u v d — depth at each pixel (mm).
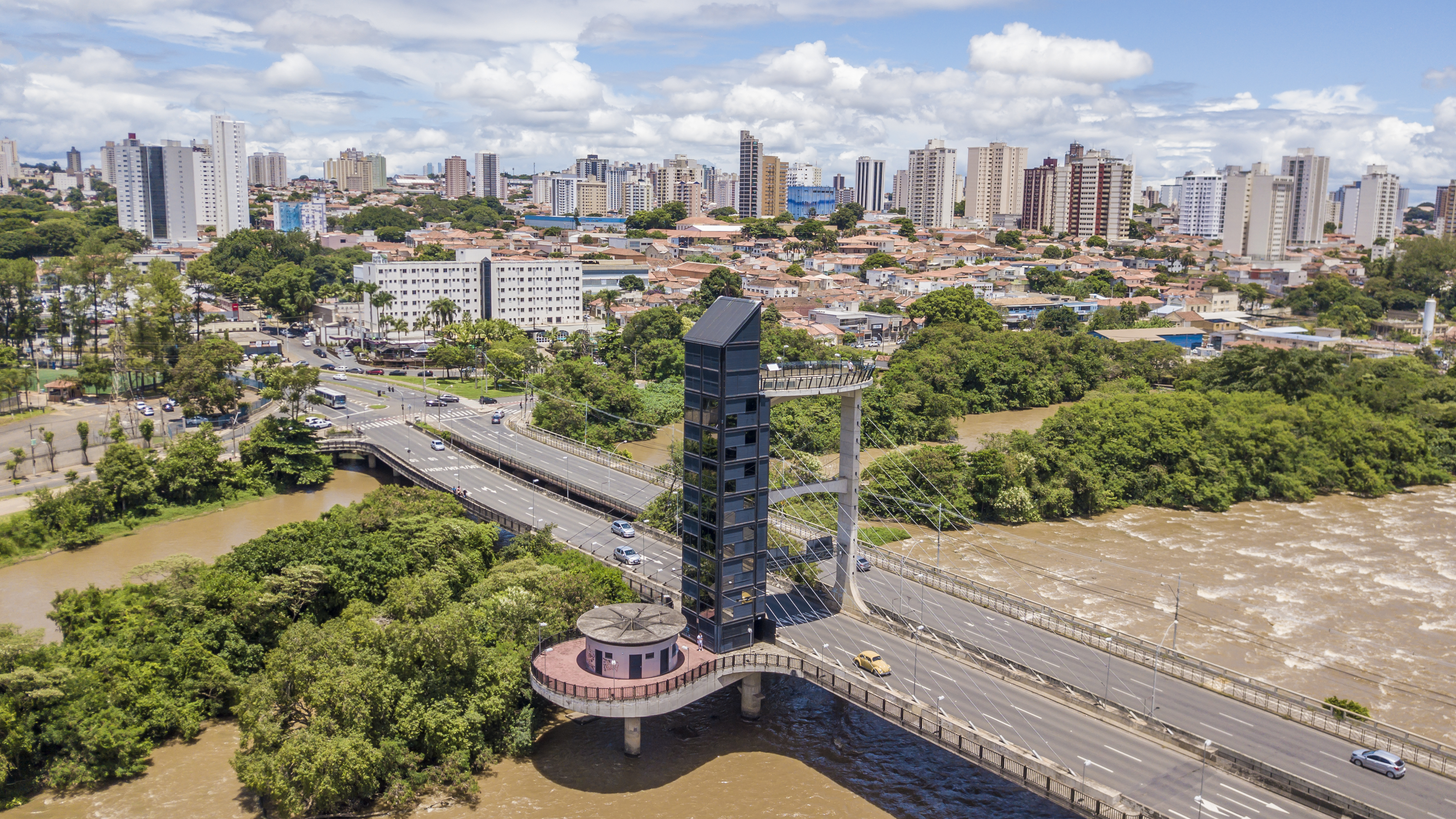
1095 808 75750
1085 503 184500
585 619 100750
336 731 89125
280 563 121125
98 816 88062
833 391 109438
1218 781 81688
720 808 88625
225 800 90438
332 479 198000
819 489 112688
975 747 83812
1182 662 104062
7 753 89750
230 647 108062
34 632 100688
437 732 92125
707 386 101938
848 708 107938
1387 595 141625
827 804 89562
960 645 106312
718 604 103125
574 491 168875
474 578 123500
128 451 170250
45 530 154625
